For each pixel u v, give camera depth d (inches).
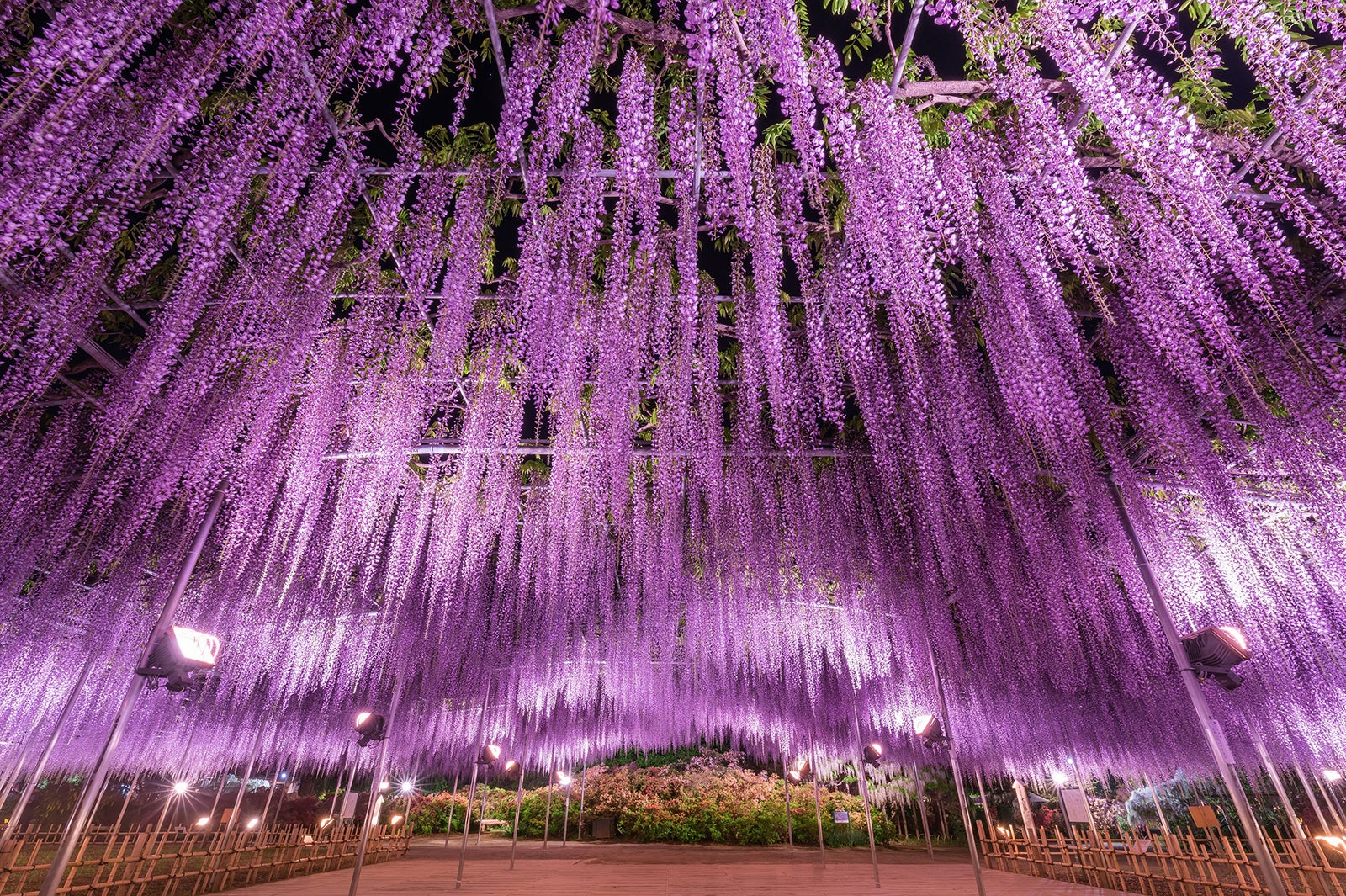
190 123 130.9
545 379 188.5
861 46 139.2
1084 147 152.8
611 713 612.7
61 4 96.3
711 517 317.1
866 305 198.7
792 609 349.1
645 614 382.0
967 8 119.7
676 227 195.6
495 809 743.1
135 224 161.8
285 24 113.3
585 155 161.0
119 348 219.1
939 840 633.0
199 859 284.2
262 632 370.9
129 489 266.1
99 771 182.2
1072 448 231.6
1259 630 316.8
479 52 140.8
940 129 156.5
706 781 676.1
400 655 352.5
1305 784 374.9
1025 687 446.3
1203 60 119.3
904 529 319.6
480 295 207.5
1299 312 174.2
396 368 217.0
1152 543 288.4
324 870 368.8
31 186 103.8
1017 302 171.9
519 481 332.8
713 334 226.8
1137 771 476.4
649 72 143.5
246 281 166.2
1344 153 109.2
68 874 202.1
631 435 225.9
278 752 571.8
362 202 179.0
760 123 157.1
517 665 442.9
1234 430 214.2
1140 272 158.2
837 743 554.9
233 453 215.5
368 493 245.1
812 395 223.5
